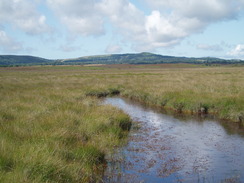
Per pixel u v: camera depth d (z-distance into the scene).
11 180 4.69
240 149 8.38
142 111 15.50
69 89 23.92
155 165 7.17
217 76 39.72
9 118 9.80
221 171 6.70
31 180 4.84
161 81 30.23
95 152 7.20
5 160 5.40
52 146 6.61
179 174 6.58
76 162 6.34
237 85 22.64
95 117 10.55
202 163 7.28
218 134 10.20
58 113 10.45
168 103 16.56
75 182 5.58
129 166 7.09
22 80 36.81
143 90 21.83
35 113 10.60
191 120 12.82
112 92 25.12
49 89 22.94
